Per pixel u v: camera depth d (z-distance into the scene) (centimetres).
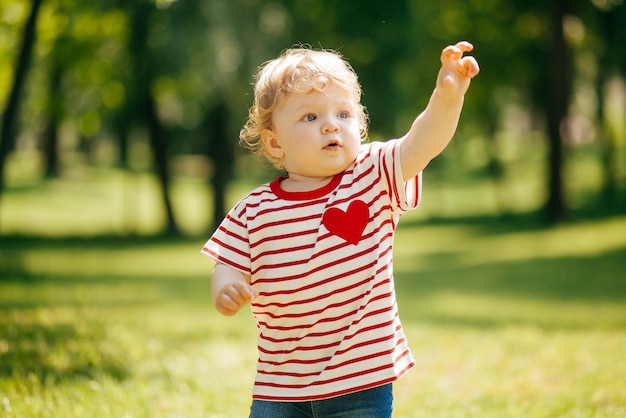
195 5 2183
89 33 2206
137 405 522
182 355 713
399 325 349
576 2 2405
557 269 1666
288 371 341
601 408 532
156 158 2678
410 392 605
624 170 3077
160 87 2425
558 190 2512
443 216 3231
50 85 2475
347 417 335
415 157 339
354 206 342
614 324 984
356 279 337
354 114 358
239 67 2258
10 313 890
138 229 2825
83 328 784
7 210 3094
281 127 355
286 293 341
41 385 559
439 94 326
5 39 2006
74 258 2055
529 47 2650
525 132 4103
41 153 4116
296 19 2338
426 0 2525
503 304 1239
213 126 2639
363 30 2388
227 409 527
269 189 358
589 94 2783
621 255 1823
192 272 1789
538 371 668
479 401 566
